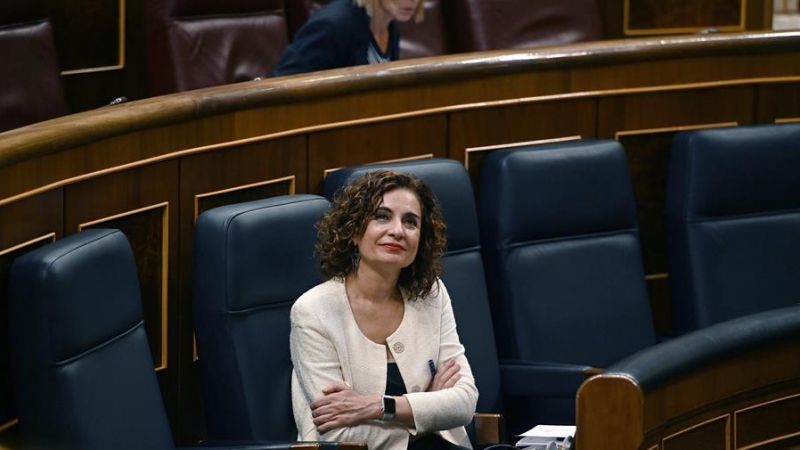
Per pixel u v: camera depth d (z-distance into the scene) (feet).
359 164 20.35
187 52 23.82
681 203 22.85
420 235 17.20
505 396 20.65
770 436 18.04
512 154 21.02
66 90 23.75
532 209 20.95
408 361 17.15
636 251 21.91
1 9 21.29
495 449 17.76
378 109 20.45
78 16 23.80
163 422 15.93
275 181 19.27
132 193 17.19
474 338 19.57
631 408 15.40
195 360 18.56
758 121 24.63
